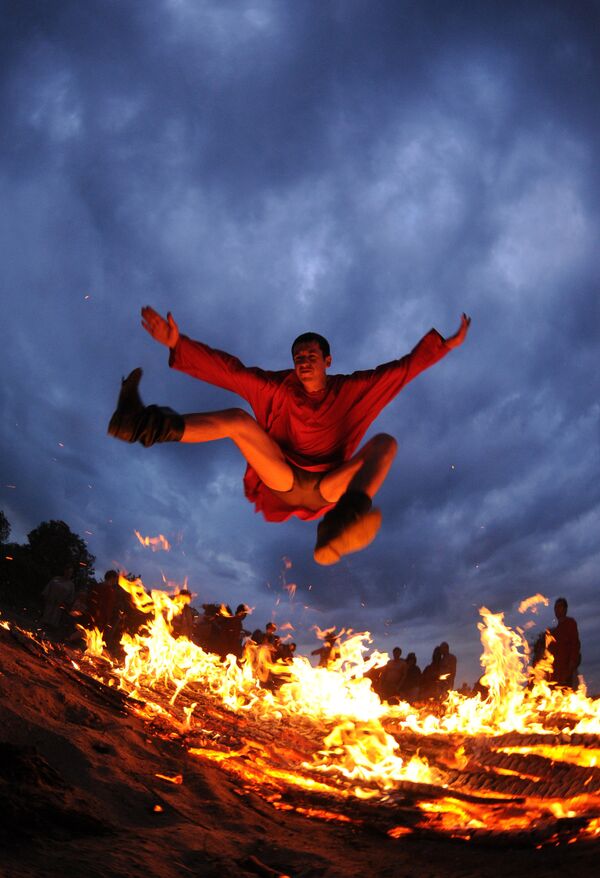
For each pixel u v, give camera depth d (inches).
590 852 179.6
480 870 180.2
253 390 190.4
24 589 1089.4
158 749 256.4
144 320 183.6
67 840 165.3
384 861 191.9
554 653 450.3
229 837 193.2
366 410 191.5
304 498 191.5
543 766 307.1
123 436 164.2
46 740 218.5
